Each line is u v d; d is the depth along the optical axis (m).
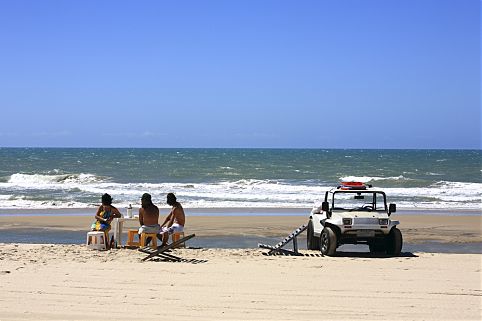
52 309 9.58
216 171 79.31
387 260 15.16
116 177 66.00
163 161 112.25
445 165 98.50
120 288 11.22
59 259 14.62
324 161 117.38
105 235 16.69
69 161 108.44
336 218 16.06
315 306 9.95
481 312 9.73
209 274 12.76
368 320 9.12
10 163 98.88
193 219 27.02
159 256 15.04
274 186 51.72
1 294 10.66
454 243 20.67
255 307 9.83
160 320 8.94
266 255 15.92
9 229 23.61
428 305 10.16
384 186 55.66
